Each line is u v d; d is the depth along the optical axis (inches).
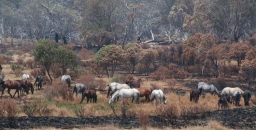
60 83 5007.4
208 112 3964.1
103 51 7440.9
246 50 7706.7
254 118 3671.3
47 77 6368.1
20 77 6820.9
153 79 7204.7
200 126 3221.0
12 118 3408.0
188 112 3789.4
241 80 7180.1
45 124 3208.7
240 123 3437.5
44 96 4532.5
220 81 6658.5
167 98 4753.9
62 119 3459.6
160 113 3710.6
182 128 3137.3
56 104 4185.5
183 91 5748.0
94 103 4293.8
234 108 4352.9
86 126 3166.8
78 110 3855.8
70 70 6697.8
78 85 4675.2
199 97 4982.8
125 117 3654.0
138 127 3147.1
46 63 6215.6
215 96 5068.9
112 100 4180.6
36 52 6190.9
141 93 4451.3
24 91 4926.2
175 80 6683.1
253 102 4896.7
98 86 5723.4
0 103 3580.2
